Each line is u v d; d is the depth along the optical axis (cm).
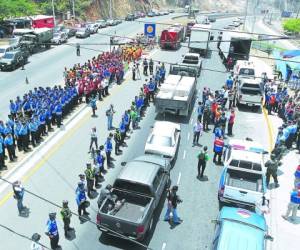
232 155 1814
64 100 2680
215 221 1475
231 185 1734
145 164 1683
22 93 3212
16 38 4759
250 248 1233
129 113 2466
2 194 1752
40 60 4541
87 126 2589
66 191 1798
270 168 1934
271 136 2627
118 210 1522
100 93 3119
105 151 2041
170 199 1586
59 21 7381
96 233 1526
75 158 2131
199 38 5059
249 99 3052
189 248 1471
